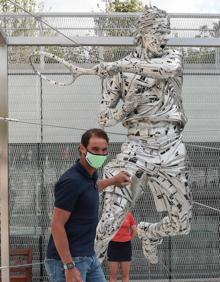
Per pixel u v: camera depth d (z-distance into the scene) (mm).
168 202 4676
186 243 7242
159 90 4559
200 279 7246
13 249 6766
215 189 7164
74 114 7055
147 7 4543
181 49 6801
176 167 4590
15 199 7027
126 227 6613
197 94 7090
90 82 7023
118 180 4027
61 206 3287
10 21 6129
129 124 4715
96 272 3557
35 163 7047
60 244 3268
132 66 4445
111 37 4738
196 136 7125
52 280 3439
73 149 7059
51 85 6984
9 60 6875
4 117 4719
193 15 6035
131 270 7250
